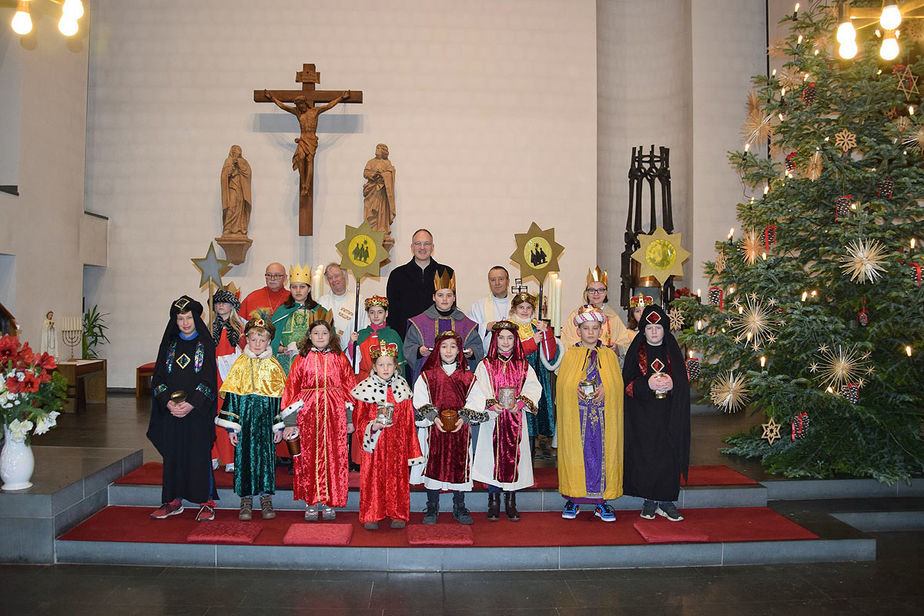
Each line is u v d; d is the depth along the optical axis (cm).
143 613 379
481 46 1088
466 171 1082
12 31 840
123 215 1059
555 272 562
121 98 1061
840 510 535
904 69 613
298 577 427
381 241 590
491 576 432
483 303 598
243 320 601
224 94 1066
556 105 1093
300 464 475
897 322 550
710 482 550
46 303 894
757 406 625
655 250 558
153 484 521
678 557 451
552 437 621
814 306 564
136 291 1058
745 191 1097
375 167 1038
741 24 1111
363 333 553
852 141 573
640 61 1198
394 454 470
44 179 891
